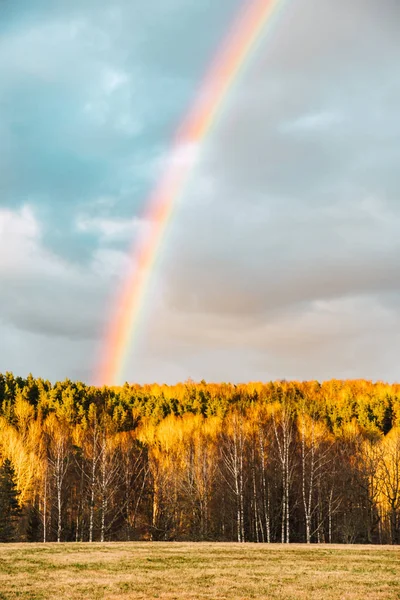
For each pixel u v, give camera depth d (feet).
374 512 185.78
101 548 86.58
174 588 55.72
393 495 174.81
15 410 324.60
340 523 188.65
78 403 359.46
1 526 170.30
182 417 337.11
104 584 57.21
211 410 348.79
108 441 200.03
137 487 203.92
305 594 53.47
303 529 204.95
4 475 175.94
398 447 184.14
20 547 87.15
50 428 264.11
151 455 226.17
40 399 367.86
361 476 184.55
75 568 66.59
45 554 78.23
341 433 260.62
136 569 66.49
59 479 172.14
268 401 379.96
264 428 204.33
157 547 89.51
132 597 51.57
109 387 478.59
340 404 351.87
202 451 202.28
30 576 61.05
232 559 75.41
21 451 204.95
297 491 183.93
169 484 196.54
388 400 351.05
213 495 189.98
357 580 60.80
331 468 185.26
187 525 191.31
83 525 175.83
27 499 194.80
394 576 63.67
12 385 394.73
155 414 351.67
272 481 185.37
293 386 479.82
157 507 197.26
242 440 185.26
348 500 185.26
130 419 351.87
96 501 176.45
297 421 231.71
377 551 86.22
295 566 70.03
